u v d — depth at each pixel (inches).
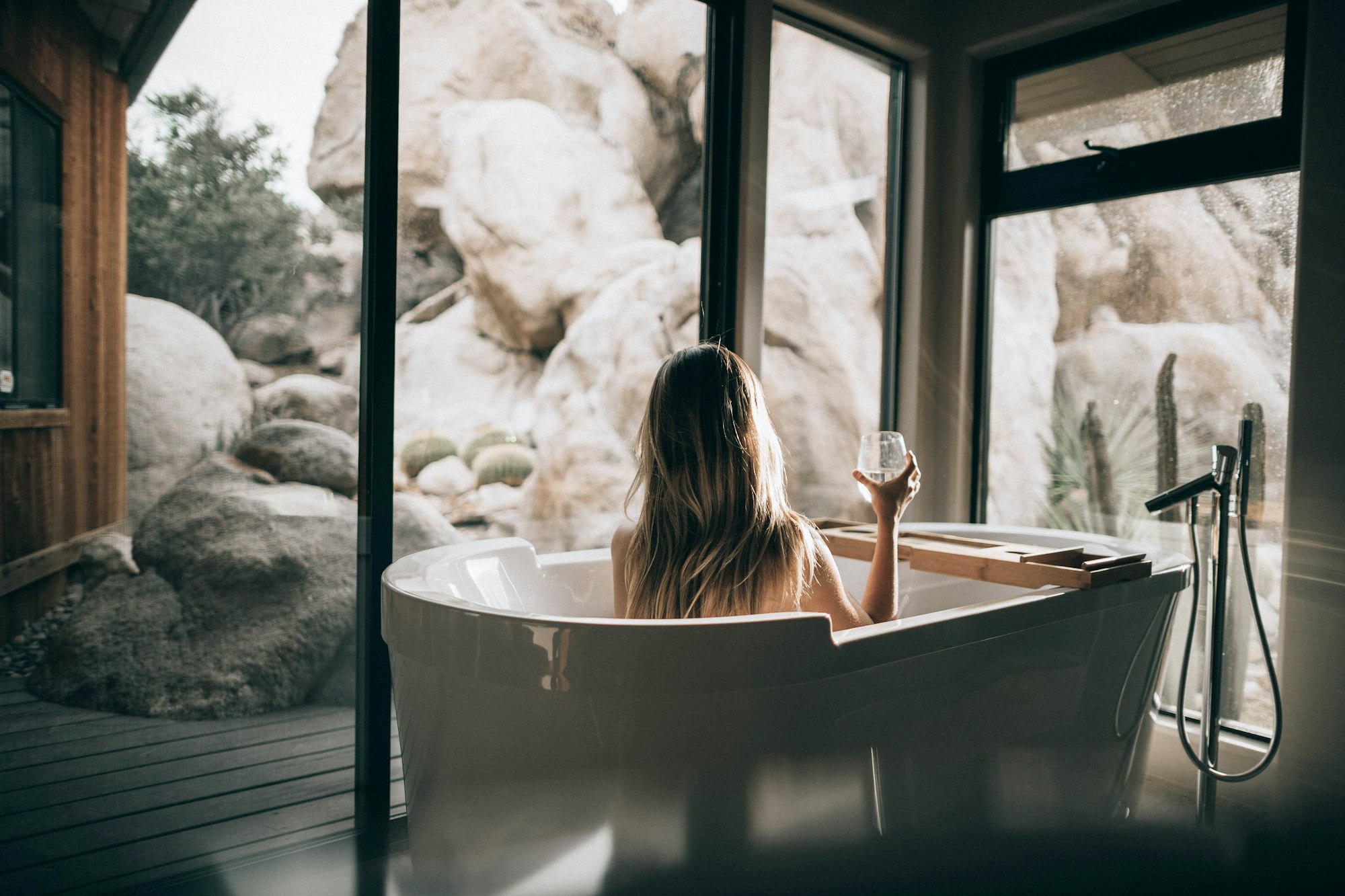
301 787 69.6
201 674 65.1
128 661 62.0
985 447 107.6
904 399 109.7
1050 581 62.8
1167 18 90.6
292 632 69.2
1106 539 80.6
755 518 47.6
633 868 43.5
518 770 44.4
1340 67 74.9
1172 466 90.2
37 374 57.6
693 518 48.0
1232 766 81.2
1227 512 68.6
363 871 62.9
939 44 107.9
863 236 107.6
